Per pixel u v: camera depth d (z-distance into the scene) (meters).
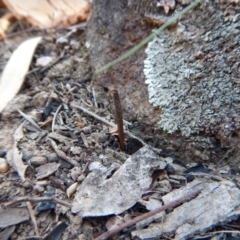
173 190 0.12
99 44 0.17
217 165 0.13
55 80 0.17
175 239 0.11
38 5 0.22
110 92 0.16
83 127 0.15
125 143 0.14
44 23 0.22
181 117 0.14
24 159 0.14
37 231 0.12
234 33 0.13
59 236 0.11
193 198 0.12
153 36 0.15
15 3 0.22
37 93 0.17
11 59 0.19
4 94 0.17
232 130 0.13
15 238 0.12
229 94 0.13
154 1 0.15
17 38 0.22
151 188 0.12
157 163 0.13
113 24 0.17
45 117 0.16
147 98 0.15
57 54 0.19
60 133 0.15
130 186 0.12
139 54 0.16
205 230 0.11
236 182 0.12
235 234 0.11
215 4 0.13
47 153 0.14
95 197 0.12
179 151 0.14
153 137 0.14
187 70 0.14
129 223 0.11
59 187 0.13
